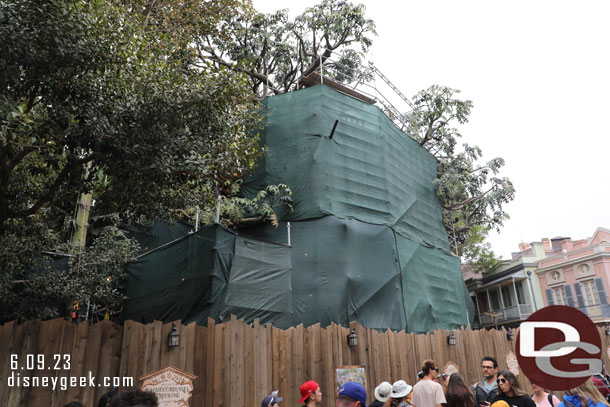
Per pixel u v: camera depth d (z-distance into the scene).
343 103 17.64
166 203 10.20
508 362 14.19
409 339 12.52
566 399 4.90
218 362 8.70
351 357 10.80
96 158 8.49
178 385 7.42
